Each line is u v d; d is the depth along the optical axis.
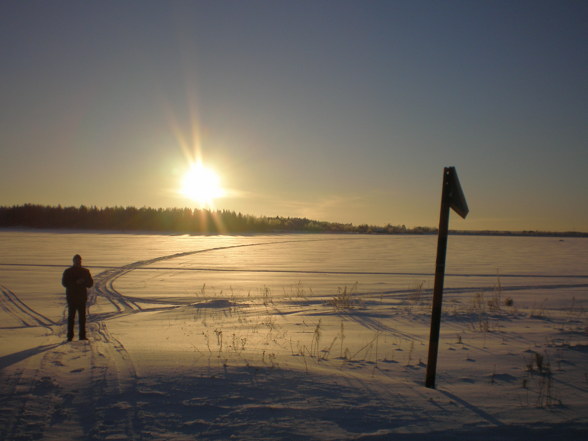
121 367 5.54
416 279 23.39
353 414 4.23
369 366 6.10
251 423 4.00
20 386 4.83
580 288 20.39
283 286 20.61
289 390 4.76
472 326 9.79
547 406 4.57
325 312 12.16
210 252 38.81
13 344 8.49
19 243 43.69
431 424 4.07
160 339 8.41
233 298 16.64
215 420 4.05
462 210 5.34
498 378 5.59
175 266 28.31
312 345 7.59
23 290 18.25
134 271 25.53
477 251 46.25
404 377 5.60
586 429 4.05
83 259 31.08
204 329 9.82
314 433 3.84
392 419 4.15
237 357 6.14
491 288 20.11
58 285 19.59
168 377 5.09
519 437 3.89
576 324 10.12
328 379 5.20
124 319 12.28
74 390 4.72
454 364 6.27
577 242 68.62
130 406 4.32
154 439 3.72
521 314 11.77
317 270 27.27
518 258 37.81
